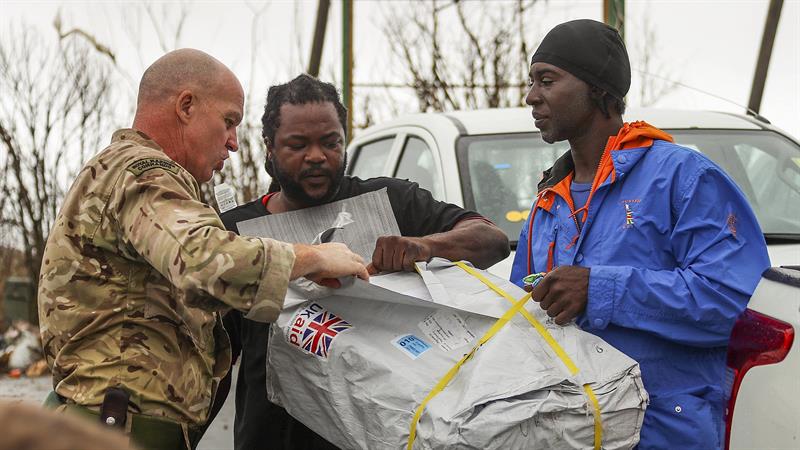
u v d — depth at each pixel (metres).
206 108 2.56
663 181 2.52
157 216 2.20
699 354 2.53
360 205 3.07
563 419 2.25
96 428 0.79
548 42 2.75
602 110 2.72
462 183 4.47
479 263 2.97
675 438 2.45
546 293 2.45
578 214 2.71
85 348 2.31
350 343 2.53
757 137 4.86
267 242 2.24
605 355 2.36
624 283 2.41
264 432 3.04
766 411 2.40
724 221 2.46
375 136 5.81
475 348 2.42
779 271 2.43
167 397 2.32
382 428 2.39
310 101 2.98
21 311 10.65
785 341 2.37
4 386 8.38
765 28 8.48
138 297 2.33
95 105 11.27
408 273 2.74
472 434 2.21
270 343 2.72
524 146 4.68
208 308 2.21
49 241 2.36
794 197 4.49
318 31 10.10
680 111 5.17
